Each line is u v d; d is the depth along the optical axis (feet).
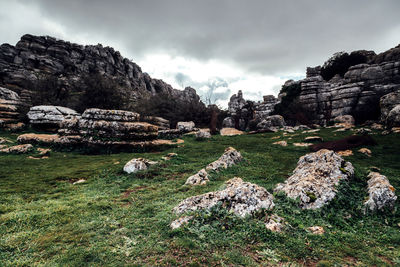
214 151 75.87
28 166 56.90
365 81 162.40
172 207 26.91
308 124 164.66
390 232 21.52
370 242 19.92
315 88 185.16
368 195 27.63
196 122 196.85
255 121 214.69
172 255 16.99
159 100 210.79
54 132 111.75
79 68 302.04
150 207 27.84
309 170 33.78
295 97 208.74
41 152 75.31
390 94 114.01
